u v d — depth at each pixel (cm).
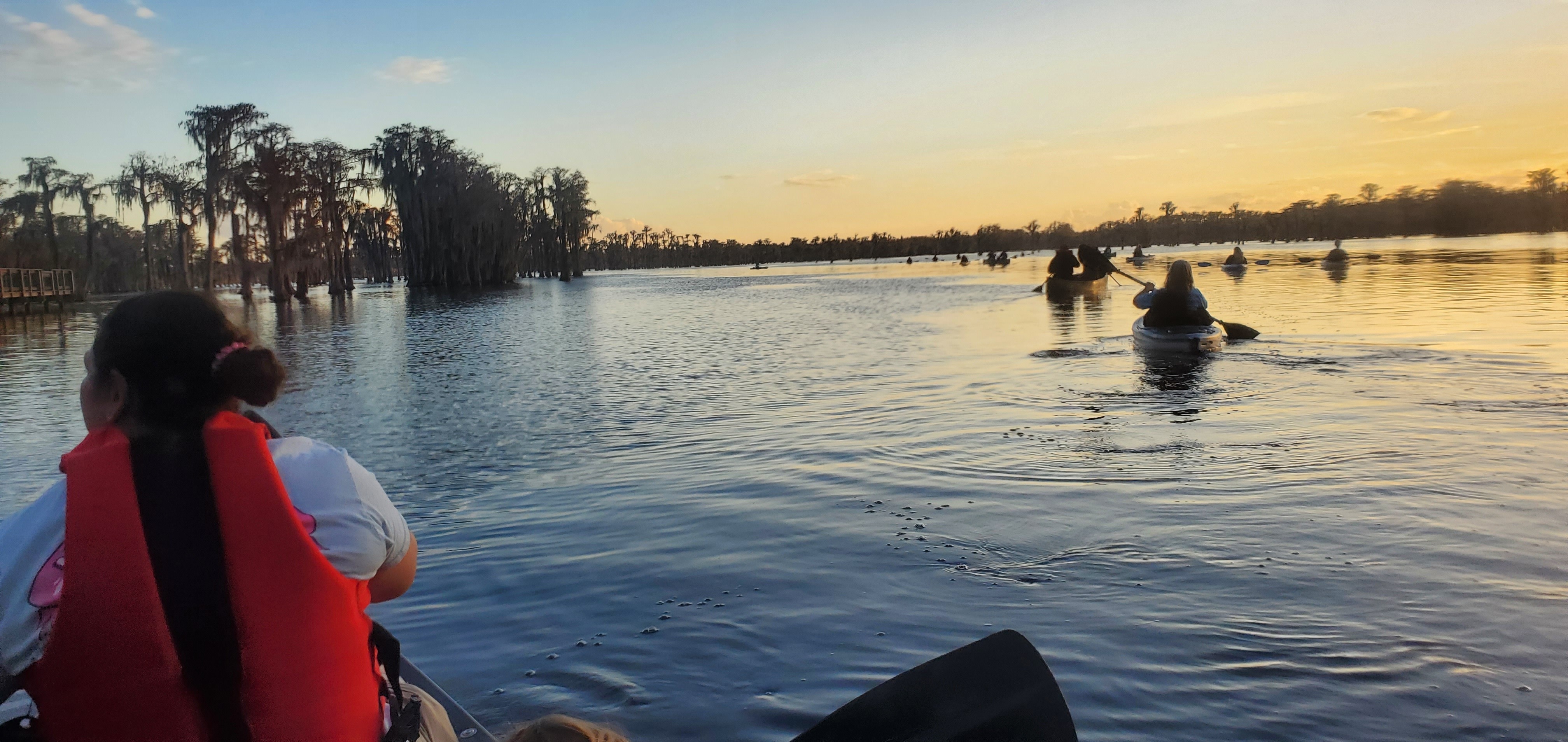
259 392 179
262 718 165
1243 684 349
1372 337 1447
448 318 3362
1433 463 661
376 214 10919
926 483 669
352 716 176
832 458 767
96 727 163
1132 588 450
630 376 1399
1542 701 328
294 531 166
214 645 161
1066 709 233
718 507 634
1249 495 601
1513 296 2061
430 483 746
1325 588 438
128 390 170
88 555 157
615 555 537
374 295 6875
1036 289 3569
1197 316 1431
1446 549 485
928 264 10481
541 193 10856
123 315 171
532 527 605
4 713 207
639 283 7656
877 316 2508
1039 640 396
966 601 445
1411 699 333
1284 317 1820
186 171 6500
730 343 1889
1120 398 995
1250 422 839
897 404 1030
